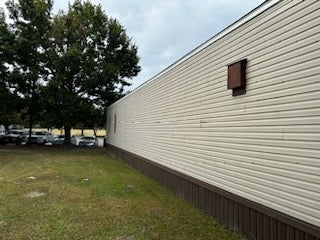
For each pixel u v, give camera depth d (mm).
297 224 4188
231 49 6039
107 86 26328
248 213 5383
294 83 4332
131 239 5395
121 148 18375
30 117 27266
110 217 6633
